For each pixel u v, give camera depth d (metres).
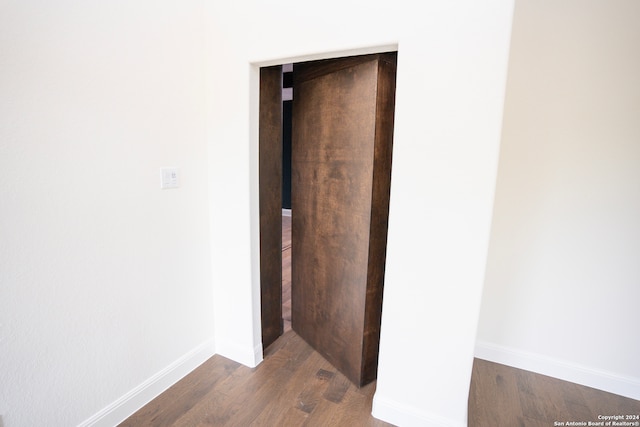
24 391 1.18
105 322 1.42
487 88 1.16
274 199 2.08
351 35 1.34
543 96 1.68
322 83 1.77
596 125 1.61
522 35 1.67
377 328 1.79
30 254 1.15
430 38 1.21
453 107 1.22
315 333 2.12
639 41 1.49
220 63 1.69
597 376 1.79
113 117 1.35
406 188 1.35
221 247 1.91
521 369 1.96
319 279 2.01
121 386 1.53
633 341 1.70
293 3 1.44
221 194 1.84
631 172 1.58
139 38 1.42
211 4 1.66
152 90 1.50
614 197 1.62
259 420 1.58
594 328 1.77
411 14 1.23
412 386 1.50
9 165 1.06
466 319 1.34
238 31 1.61
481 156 1.21
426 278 1.38
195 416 1.59
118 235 1.43
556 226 1.75
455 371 1.40
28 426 1.21
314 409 1.65
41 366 1.22
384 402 1.57
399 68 1.28
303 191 2.04
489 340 2.03
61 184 1.21
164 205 1.63
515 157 1.78
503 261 1.90
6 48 1.02
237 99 1.68
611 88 1.56
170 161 1.63
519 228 1.83
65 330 1.28
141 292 1.57
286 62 1.59
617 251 1.66
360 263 1.69
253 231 1.82
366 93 1.53
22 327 1.15
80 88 1.23
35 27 1.08
